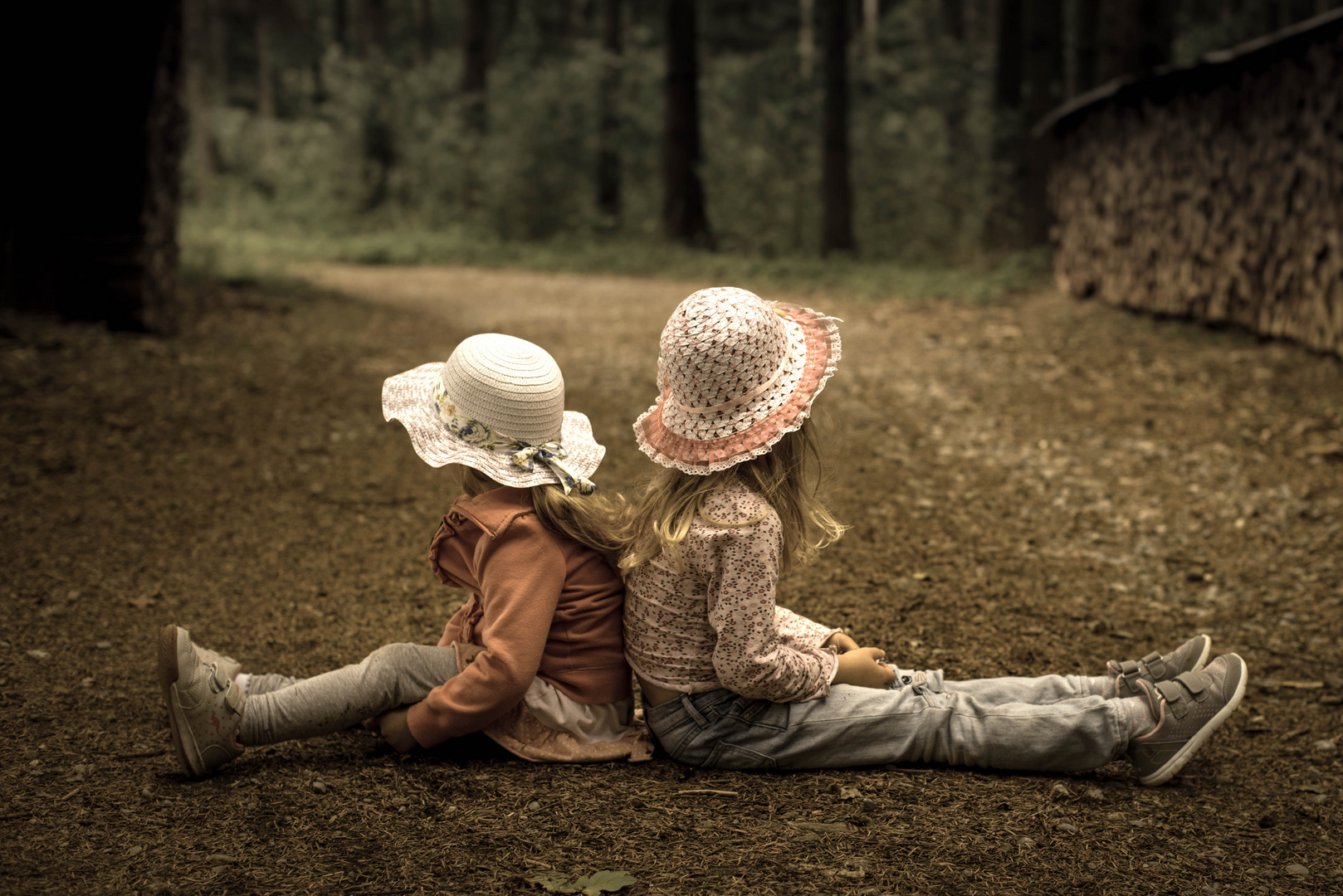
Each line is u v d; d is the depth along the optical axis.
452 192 21.56
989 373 8.24
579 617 2.58
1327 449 6.16
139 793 2.45
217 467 5.61
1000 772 2.68
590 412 6.94
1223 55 8.83
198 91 25.50
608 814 2.37
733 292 2.42
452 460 2.48
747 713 2.56
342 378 7.61
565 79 20.89
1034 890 2.12
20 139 7.76
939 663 3.59
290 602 3.97
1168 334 9.34
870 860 2.20
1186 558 4.87
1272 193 8.57
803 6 30.53
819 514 2.56
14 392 6.42
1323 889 2.22
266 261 15.39
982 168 17.66
